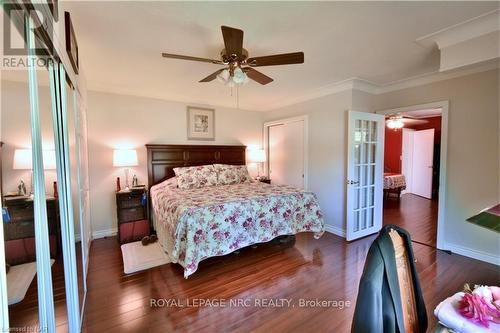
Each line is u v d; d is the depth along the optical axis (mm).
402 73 3045
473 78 2744
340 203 3627
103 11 1695
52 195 1417
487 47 1917
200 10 1699
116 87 3564
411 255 1063
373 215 3738
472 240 2791
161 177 3994
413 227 3971
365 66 2803
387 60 2617
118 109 3664
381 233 982
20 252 1062
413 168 7203
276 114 4887
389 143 7379
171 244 2611
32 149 1126
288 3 1622
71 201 1640
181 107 4266
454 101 2896
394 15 1768
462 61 2057
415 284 1058
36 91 1144
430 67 2832
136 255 2891
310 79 3295
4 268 818
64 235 1526
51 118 1395
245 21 1842
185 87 3639
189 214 2383
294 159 4496
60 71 1499
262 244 3270
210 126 4605
